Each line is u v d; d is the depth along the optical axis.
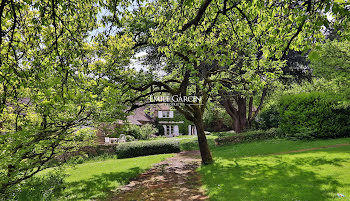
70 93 5.15
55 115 5.93
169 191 8.09
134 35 12.23
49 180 8.84
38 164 5.19
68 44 6.14
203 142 12.98
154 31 8.31
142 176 11.00
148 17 11.34
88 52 8.12
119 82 9.90
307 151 11.88
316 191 5.96
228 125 41.06
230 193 6.78
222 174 9.29
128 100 11.44
